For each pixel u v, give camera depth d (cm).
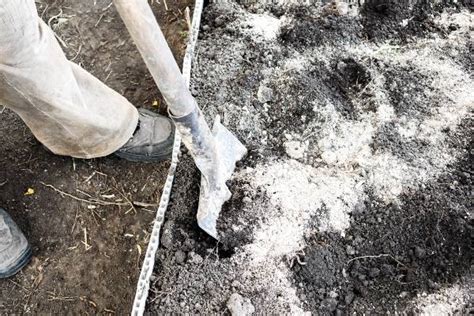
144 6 114
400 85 190
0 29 125
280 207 175
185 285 169
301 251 170
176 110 140
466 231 168
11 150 201
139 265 180
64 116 164
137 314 162
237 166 184
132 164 195
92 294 177
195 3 213
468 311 160
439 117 184
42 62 143
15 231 179
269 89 193
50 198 192
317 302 166
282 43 202
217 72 200
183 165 186
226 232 174
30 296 179
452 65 193
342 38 201
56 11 224
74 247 184
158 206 188
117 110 179
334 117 187
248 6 213
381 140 182
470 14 204
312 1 208
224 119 192
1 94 150
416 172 177
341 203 175
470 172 176
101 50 217
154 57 122
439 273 166
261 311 164
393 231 171
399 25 203
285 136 188
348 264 170
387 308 164
